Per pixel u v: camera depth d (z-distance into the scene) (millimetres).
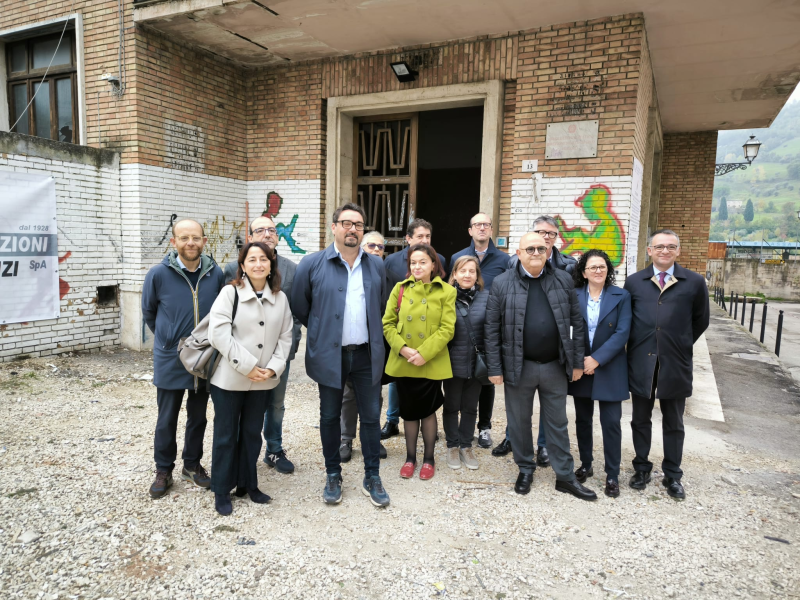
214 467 3082
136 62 6789
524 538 2939
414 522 3074
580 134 6281
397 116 8055
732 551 2857
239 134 8352
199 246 3240
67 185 6508
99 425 4473
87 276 6832
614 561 2742
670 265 3461
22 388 5340
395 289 3643
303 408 5152
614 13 6020
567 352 3334
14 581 2445
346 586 2482
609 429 3467
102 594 2381
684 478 3770
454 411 3832
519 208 6688
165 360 3178
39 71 7906
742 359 7949
